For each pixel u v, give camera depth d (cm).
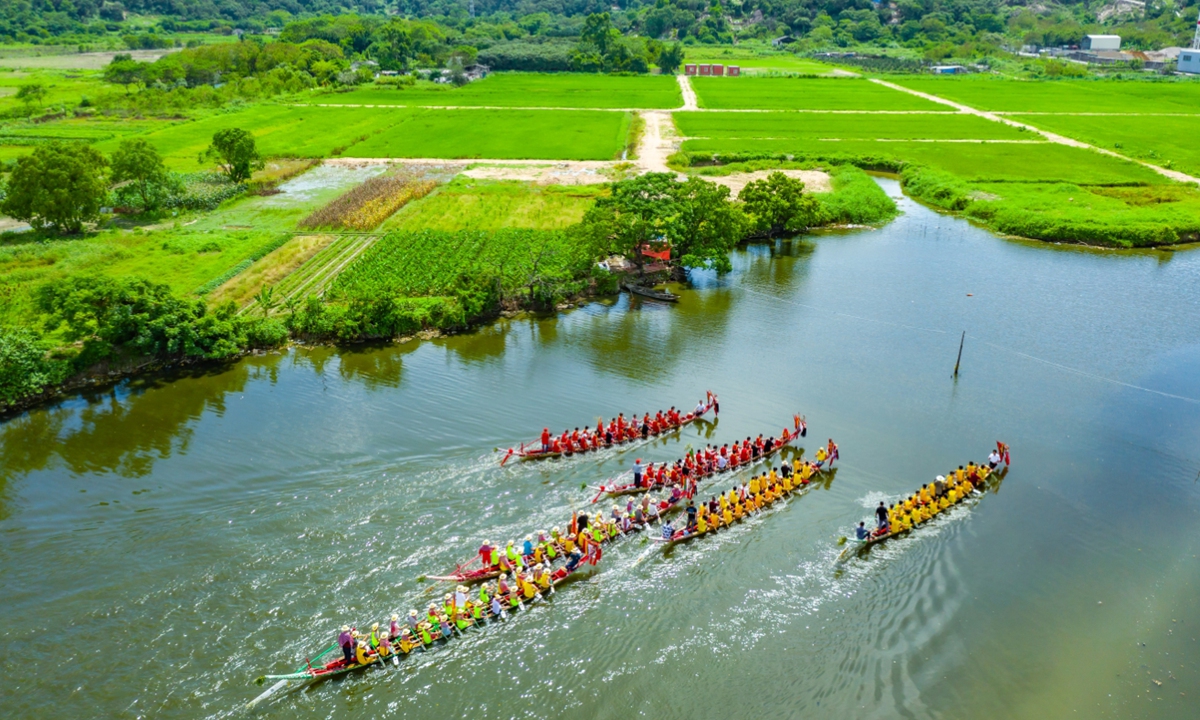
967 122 17888
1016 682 3931
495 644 4078
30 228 10319
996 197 12112
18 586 4281
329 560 4500
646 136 16438
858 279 9294
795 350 7431
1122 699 3850
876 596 4447
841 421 6200
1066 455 5791
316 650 3934
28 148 14988
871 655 4066
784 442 5834
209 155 12312
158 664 3834
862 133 16688
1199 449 5894
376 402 6331
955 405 6469
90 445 5688
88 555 4522
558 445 5550
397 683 3838
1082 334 7819
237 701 3681
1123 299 8706
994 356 7338
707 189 9100
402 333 7606
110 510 4934
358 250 9575
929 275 9444
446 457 5522
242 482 5212
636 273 9119
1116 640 4191
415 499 5044
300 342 7375
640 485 5219
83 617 4081
